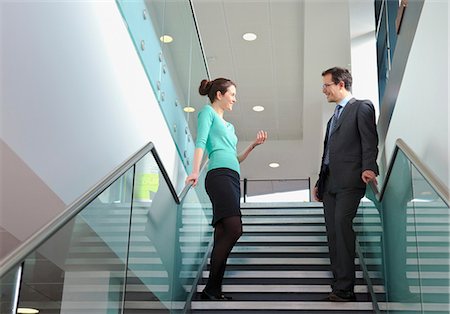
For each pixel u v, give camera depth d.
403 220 4.00
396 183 4.23
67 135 3.86
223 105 5.39
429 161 4.12
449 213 3.00
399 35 5.99
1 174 3.61
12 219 4.16
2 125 3.25
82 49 4.13
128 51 5.00
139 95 5.19
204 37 11.34
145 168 4.16
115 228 3.58
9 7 3.26
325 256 6.21
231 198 5.01
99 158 4.31
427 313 3.45
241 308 5.00
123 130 4.77
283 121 14.10
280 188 16.02
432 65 4.03
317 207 8.42
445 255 3.09
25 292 2.63
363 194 5.07
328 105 12.23
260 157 15.15
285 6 10.41
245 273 5.64
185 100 6.57
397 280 4.21
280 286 5.33
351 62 9.48
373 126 5.03
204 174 6.48
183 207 5.21
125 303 3.72
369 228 5.36
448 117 3.59
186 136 6.54
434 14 4.02
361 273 5.68
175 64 6.25
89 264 3.25
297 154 14.93
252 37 11.26
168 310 4.52
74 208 2.97
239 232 5.00
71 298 3.08
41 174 3.59
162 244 4.46
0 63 3.19
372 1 9.72
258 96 13.14
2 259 2.40
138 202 3.98
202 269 5.89
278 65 12.08
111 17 4.67
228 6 10.45
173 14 6.26
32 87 3.48
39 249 2.67
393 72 6.25
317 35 10.34
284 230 7.01
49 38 3.68
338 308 4.91
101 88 4.39
